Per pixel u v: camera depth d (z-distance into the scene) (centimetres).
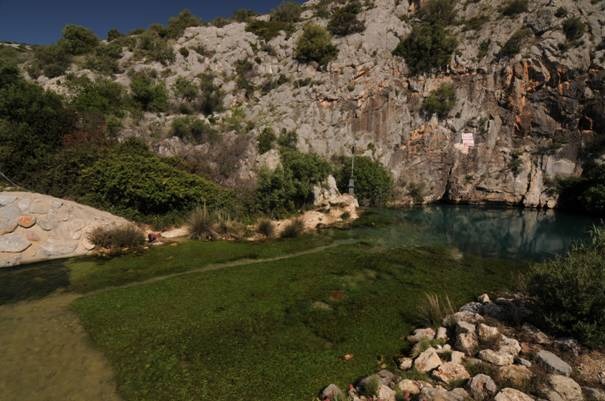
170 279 1086
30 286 1003
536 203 3425
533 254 1684
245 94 3781
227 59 4059
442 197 3769
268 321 847
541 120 3609
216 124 3112
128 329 784
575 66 3434
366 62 3828
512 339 722
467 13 4644
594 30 3600
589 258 791
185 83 3394
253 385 609
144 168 1619
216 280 1092
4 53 3812
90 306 885
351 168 2969
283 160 2397
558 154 3484
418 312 928
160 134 2641
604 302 700
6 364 646
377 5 4819
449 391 574
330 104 3662
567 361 672
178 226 1620
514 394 552
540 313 802
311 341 765
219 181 2159
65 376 620
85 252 1288
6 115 1703
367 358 707
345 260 1367
